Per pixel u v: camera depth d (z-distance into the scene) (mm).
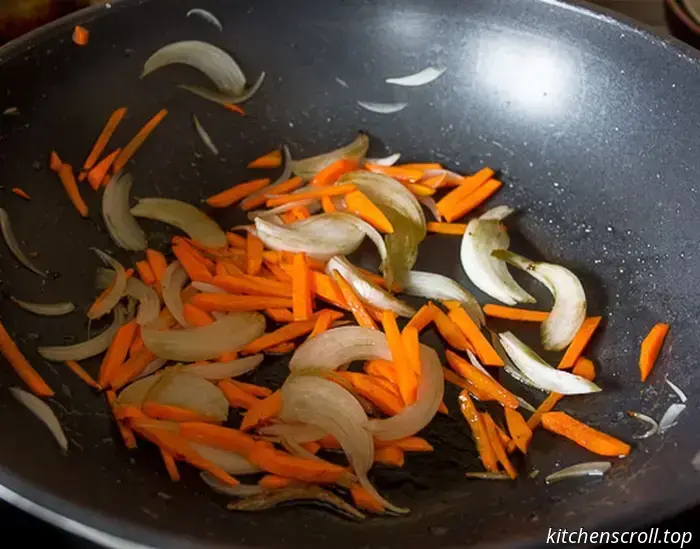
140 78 530
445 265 537
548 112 554
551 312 507
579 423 450
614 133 532
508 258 536
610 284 517
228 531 367
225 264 514
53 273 483
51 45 486
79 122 512
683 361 462
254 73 562
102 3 502
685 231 496
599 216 536
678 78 499
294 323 487
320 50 564
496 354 481
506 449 448
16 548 374
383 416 459
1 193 474
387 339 474
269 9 544
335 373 462
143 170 540
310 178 570
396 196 555
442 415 461
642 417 451
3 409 406
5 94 475
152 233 528
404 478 435
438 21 554
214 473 418
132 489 391
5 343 432
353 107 581
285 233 527
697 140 495
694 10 568
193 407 445
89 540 339
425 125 582
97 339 471
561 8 524
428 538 384
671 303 487
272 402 445
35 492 341
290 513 410
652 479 390
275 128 575
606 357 488
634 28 507
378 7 552
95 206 517
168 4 518
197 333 475
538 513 398
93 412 441
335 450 443
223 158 564
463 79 568
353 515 413
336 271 514
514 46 550
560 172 554
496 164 573
